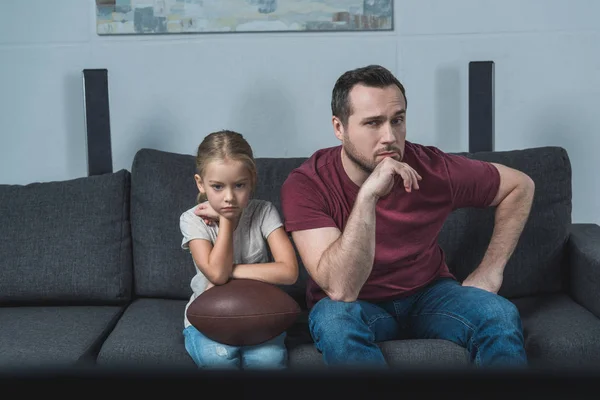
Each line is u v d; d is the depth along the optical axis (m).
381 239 1.87
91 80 2.47
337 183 1.88
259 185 2.21
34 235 2.21
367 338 1.64
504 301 1.74
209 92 2.66
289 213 1.84
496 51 2.66
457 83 2.68
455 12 2.65
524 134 2.71
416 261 1.91
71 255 2.20
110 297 2.20
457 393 0.41
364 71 1.83
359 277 1.72
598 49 2.66
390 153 1.81
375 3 2.62
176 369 0.42
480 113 2.50
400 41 2.66
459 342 1.75
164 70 2.65
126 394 0.42
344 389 0.42
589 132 2.70
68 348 1.79
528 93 2.68
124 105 2.66
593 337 1.79
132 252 2.27
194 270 2.19
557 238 2.19
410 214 1.88
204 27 2.62
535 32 2.66
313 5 2.61
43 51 2.63
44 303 2.23
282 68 2.66
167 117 2.67
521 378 0.41
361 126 1.80
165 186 2.24
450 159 1.97
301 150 2.70
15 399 0.41
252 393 0.42
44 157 2.68
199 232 1.89
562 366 0.43
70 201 2.25
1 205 2.25
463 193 1.95
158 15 2.61
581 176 2.72
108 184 2.28
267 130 2.69
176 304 2.17
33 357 1.74
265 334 1.66
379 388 0.42
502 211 1.99
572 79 2.68
